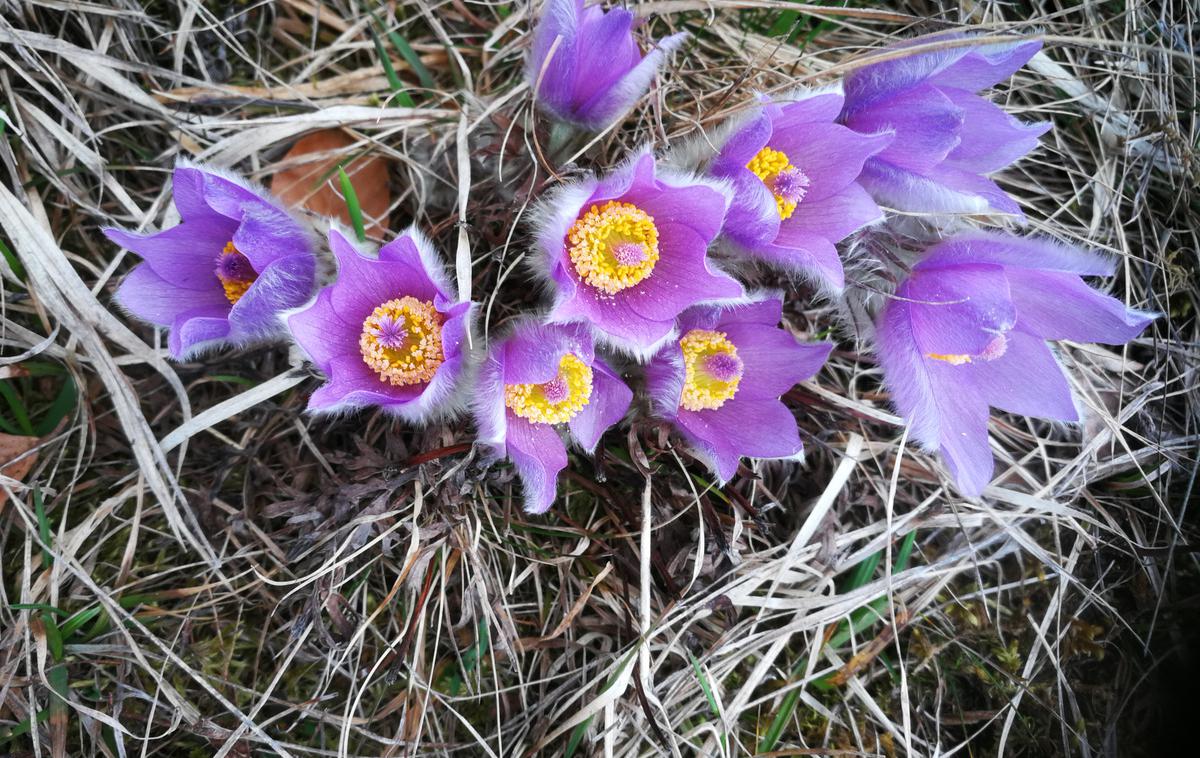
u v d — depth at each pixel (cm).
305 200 34
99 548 32
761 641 33
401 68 37
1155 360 37
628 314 29
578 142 31
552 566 33
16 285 33
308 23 36
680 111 35
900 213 31
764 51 36
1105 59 38
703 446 29
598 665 33
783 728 34
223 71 36
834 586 35
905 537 35
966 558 36
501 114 33
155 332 32
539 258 29
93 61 33
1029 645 36
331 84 36
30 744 30
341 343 28
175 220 34
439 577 32
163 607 32
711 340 30
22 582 31
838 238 29
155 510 32
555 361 27
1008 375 32
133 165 34
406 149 35
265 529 33
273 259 28
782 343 30
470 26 37
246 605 32
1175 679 36
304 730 32
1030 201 38
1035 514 35
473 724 33
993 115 30
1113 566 37
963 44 28
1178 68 38
